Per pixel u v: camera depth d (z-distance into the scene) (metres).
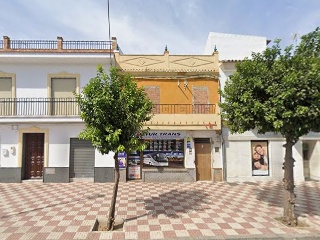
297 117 5.77
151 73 13.20
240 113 6.39
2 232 5.86
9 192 10.06
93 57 12.28
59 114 12.59
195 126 12.46
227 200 8.92
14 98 12.53
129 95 6.28
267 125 6.36
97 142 5.95
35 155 12.88
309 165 13.92
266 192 10.29
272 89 5.89
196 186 11.54
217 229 6.09
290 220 6.39
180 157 13.17
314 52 6.34
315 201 8.88
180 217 6.98
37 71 12.78
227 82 7.34
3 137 12.37
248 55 15.57
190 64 13.44
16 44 12.95
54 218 6.85
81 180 12.54
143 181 12.66
